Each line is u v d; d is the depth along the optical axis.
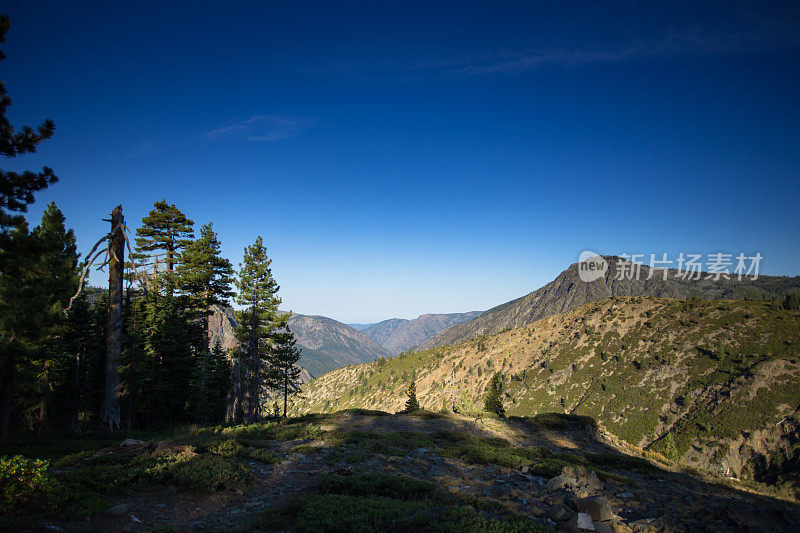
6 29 10.86
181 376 36.16
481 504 10.87
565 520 10.24
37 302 23.98
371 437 20.88
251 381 35.00
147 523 8.50
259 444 17.80
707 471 22.61
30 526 7.38
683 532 9.79
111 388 20.08
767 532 9.67
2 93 11.26
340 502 10.03
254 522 8.60
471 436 24.45
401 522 8.78
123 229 20.28
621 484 15.01
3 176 11.57
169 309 33.66
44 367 27.92
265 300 36.19
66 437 19.81
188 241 34.41
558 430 31.02
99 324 35.06
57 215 27.98
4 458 8.87
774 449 105.94
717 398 133.50
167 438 19.88
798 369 126.38
